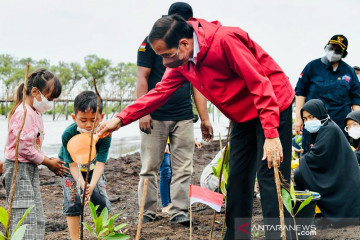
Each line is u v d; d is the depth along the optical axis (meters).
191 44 2.64
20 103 3.03
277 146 2.52
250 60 2.57
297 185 4.23
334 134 4.04
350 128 4.68
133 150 12.20
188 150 4.23
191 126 4.27
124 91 43.66
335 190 3.97
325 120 4.16
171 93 3.12
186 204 4.18
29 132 2.93
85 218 4.32
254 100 2.57
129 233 3.83
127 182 6.91
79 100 2.94
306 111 4.16
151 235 3.78
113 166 8.57
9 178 3.00
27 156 2.97
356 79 5.51
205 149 12.24
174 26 2.59
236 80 2.71
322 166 4.04
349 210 3.93
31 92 2.99
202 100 4.40
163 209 4.74
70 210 3.22
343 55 5.45
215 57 2.60
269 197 2.70
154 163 4.21
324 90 5.45
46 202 5.21
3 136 16.66
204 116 4.41
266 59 2.76
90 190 3.12
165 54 2.64
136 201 5.43
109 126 2.97
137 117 3.07
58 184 6.49
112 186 6.51
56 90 3.04
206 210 4.75
